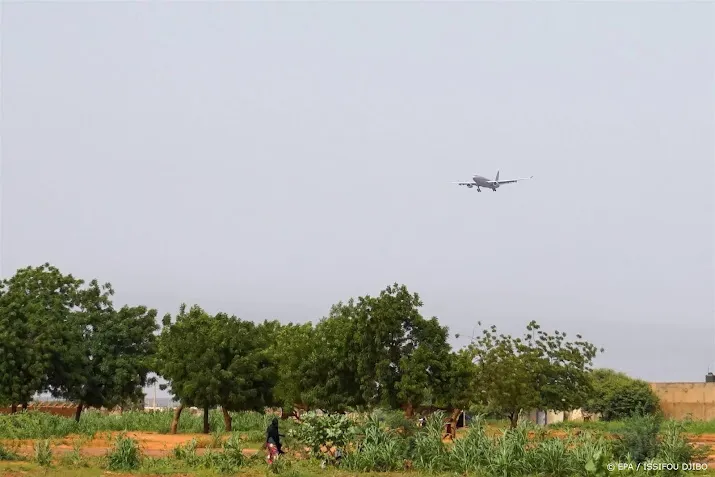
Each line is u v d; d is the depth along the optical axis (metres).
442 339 46.31
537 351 52.09
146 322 61.25
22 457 32.28
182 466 30.64
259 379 57.53
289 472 28.58
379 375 45.38
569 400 51.41
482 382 50.94
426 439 30.12
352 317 48.62
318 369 48.94
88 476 27.12
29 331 56.66
